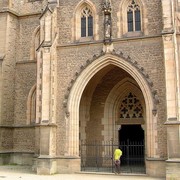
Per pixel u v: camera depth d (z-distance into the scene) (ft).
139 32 87.04
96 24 89.97
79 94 88.38
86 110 102.63
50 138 85.35
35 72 115.96
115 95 103.24
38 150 91.20
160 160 78.02
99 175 81.71
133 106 102.32
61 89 89.71
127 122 102.01
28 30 120.67
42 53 90.12
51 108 86.94
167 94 77.56
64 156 85.87
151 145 79.66
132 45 85.30
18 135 114.42
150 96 81.35
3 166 105.50
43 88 88.28
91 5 91.40
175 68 77.87
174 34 79.20
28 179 75.10
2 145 109.60
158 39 83.30
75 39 91.97
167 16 80.69
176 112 76.23
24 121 114.73
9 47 116.37
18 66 118.32
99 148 101.09
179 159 74.23
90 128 103.14
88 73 88.33
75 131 87.04
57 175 82.12
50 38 90.33
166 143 78.28
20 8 122.42
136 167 97.60
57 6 93.91
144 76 82.69
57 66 91.09
